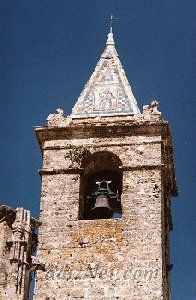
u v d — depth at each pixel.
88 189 41.53
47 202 39.62
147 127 41.53
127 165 40.25
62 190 40.03
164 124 41.44
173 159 42.44
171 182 42.88
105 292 36.25
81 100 44.03
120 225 38.28
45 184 40.34
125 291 36.09
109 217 40.09
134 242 37.59
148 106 42.41
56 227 38.72
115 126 41.66
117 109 43.09
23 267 24.09
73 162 40.94
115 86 44.88
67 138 41.84
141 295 35.84
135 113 42.44
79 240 38.09
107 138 41.50
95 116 42.59
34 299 36.38
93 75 45.91
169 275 40.62
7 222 24.61
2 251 24.11
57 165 40.97
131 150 40.91
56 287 36.69
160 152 40.69
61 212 39.22
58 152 41.44
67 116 42.84
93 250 37.69
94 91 44.59
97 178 41.88
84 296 36.28
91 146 41.25
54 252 37.84
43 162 41.22
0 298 23.45
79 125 41.91
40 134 42.12
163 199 40.62
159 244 37.41
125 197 39.19
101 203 39.97
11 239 24.36
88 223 38.62
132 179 39.81
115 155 40.84
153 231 37.84
